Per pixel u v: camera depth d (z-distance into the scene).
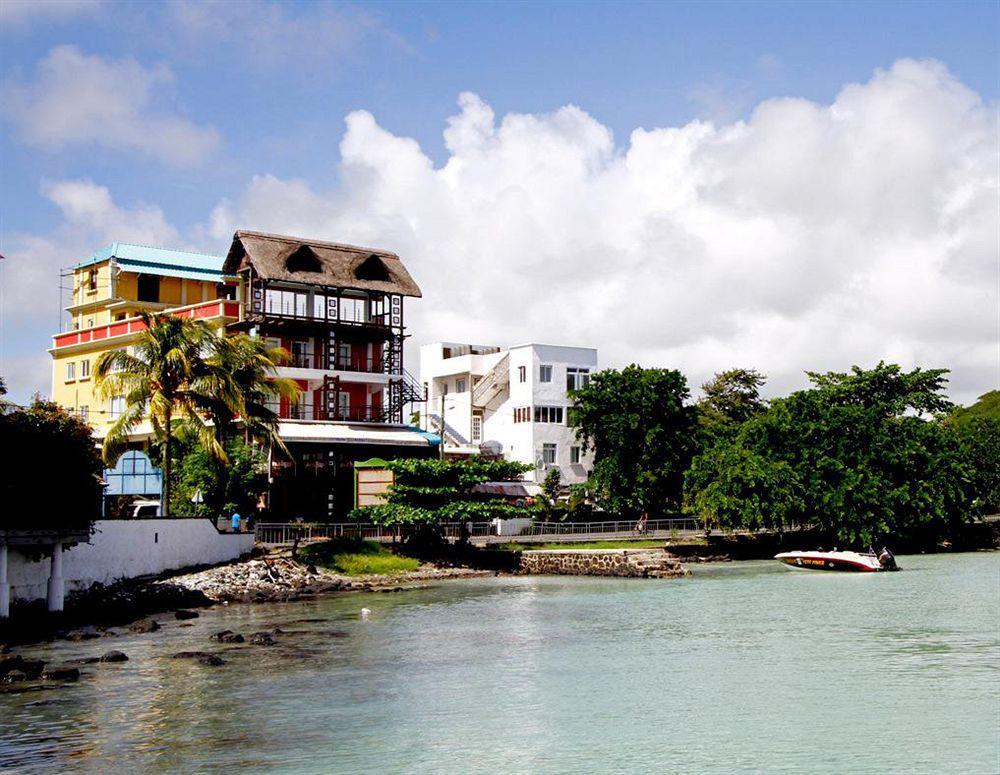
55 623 37.59
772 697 25.69
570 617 41.88
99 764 19.83
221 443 60.09
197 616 42.41
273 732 22.23
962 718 23.27
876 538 76.44
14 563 37.84
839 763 19.88
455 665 30.41
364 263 78.69
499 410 98.94
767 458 76.25
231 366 57.69
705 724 22.95
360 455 75.50
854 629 37.38
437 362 107.12
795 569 65.50
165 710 24.25
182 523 51.59
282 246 75.38
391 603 47.72
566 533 76.38
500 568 66.06
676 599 48.41
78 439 40.03
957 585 53.56
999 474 96.56
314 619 41.47
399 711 24.23
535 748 21.05
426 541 66.06
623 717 23.66
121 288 81.88
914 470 77.94
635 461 83.62
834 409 79.44
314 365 76.12
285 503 70.94
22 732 22.19
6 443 36.09
